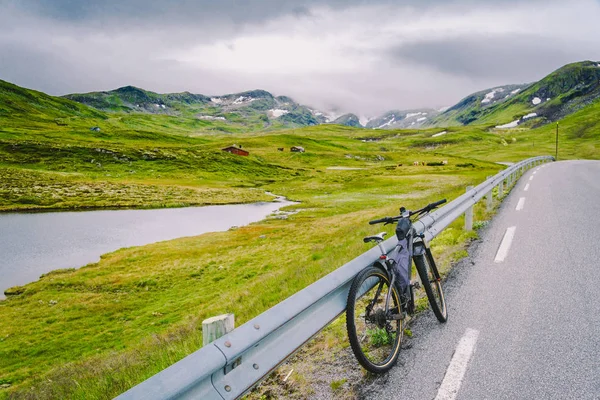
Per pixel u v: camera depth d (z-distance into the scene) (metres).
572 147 194.50
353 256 12.09
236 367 2.98
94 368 9.84
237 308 12.26
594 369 4.22
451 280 7.48
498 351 4.69
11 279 29.92
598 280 6.93
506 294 6.54
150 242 42.00
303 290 3.85
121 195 81.25
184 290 24.17
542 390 3.90
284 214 57.03
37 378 12.88
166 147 153.88
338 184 98.19
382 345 5.01
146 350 9.92
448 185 78.62
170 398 2.25
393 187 81.12
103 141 172.75
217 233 43.06
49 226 51.91
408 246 5.06
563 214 13.70
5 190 78.88
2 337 19.19
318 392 4.05
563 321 5.41
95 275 29.06
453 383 4.05
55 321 21.11
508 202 17.52
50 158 120.00
